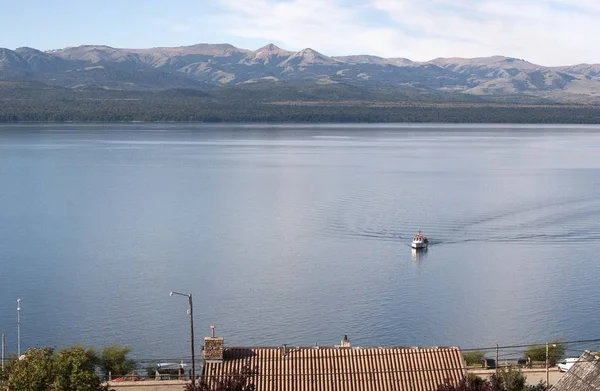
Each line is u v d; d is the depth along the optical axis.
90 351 80.56
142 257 143.38
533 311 110.31
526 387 62.19
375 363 56.12
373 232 163.50
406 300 115.44
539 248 147.38
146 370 80.44
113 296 118.19
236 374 52.72
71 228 172.12
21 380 56.59
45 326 105.31
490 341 98.88
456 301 114.50
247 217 184.62
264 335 101.25
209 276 129.38
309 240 156.62
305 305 112.94
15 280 127.75
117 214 190.75
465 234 160.25
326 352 57.16
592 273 129.25
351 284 123.69
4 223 178.25
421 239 146.00
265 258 141.62
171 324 105.25
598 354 68.00
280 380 54.75
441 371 55.34
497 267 133.88
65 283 125.62
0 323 106.62
